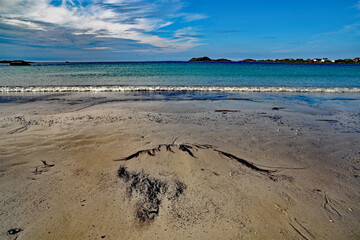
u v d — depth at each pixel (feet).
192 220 6.95
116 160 10.67
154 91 36.70
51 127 15.25
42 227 6.60
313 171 10.10
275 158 11.30
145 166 10.14
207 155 11.32
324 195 8.32
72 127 15.29
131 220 6.93
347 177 9.64
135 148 11.96
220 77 61.16
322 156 11.69
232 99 29.17
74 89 36.09
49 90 35.83
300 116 20.52
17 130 14.58
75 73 70.64
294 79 58.75
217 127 16.31
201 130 15.43
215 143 12.99
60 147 12.01
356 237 6.39
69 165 10.19
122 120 17.42
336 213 7.37
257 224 6.82
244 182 9.05
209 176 9.42
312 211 7.43
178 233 6.44
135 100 28.02
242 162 10.74
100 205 7.59
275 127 16.74
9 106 23.52
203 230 6.56
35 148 11.84
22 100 27.37
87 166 10.13
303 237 6.37
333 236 6.42
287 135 14.90
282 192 8.43
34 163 10.30
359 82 53.57
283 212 7.35
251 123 17.76
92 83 45.75
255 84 47.57
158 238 6.27
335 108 24.41
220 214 7.22
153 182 8.94
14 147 11.91
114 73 71.10
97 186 8.65
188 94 33.53
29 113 19.93
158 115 19.61
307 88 38.60
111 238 6.27
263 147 12.67
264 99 29.60
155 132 14.64
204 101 27.53
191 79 55.47
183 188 8.57
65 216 7.06
